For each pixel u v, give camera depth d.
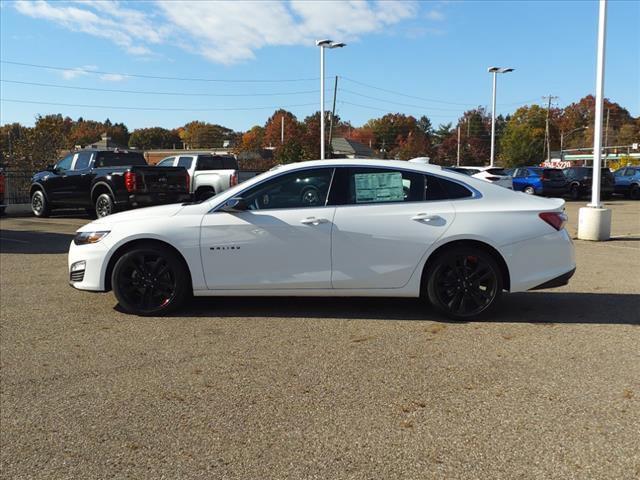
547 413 3.58
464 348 4.79
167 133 121.50
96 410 3.68
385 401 3.77
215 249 5.58
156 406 3.72
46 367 4.41
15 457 3.12
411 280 5.50
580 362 4.46
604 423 3.44
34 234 12.54
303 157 44.91
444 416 3.55
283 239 5.51
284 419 3.53
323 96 33.59
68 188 15.29
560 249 5.55
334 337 5.08
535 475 2.89
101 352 4.73
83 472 2.97
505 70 36.81
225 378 4.17
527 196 5.70
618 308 6.10
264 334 5.18
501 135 105.38
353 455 3.11
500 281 5.50
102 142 76.25
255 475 2.93
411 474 2.92
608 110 104.06
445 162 96.88
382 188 5.61
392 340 5.00
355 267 5.49
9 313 5.93
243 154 65.31
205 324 5.49
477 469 2.96
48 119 54.31
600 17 11.81
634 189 30.28
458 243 5.51
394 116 115.06
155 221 5.66
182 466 3.02
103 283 5.76
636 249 10.66
